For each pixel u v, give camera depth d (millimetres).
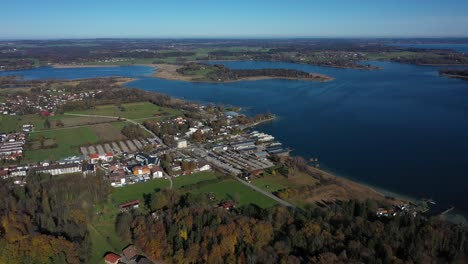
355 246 126750
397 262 118625
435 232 132125
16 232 138625
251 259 124812
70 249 135000
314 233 136250
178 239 136750
